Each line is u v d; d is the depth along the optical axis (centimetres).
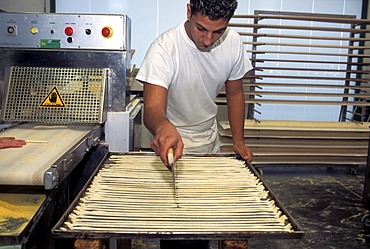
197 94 161
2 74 179
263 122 364
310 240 244
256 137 358
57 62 179
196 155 145
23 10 393
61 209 138
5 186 127
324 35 459
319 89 474
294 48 460
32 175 102
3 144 130
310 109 475
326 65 470
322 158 376
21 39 176
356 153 374
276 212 91
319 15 425
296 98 470
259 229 81
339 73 474
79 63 180
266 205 96
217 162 137
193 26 122
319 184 356
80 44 177
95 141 159
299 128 359
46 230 114
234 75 166
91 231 77
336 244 239
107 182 111
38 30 176
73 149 120
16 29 175
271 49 457
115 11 438
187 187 109
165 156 94
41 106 170
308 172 396
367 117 452
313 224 267
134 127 191
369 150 250
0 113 169
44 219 112
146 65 140
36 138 147
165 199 99
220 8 110
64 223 80
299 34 457
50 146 135
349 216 282
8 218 102
